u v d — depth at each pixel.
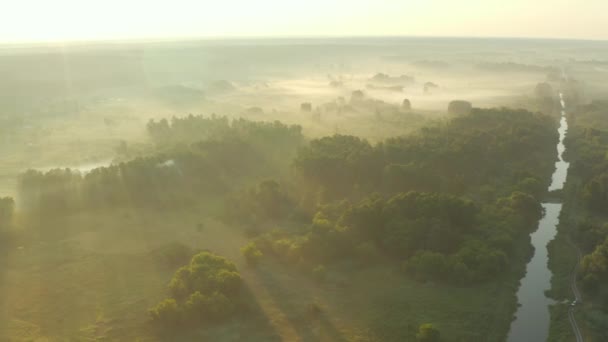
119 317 82.62
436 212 109.94
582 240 110.69
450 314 84.69
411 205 112.31
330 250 102.00
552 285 96.06
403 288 92.50
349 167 143.38
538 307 89.69
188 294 87.38
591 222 121.06
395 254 103.75
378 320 82.88
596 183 131.88
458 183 138.00
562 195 142.25
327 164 143.75
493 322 83.44
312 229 109.00
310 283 94.12
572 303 89.62
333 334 79.06
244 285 92.56
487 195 135.75
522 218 118.56
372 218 109.56
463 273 94.25
